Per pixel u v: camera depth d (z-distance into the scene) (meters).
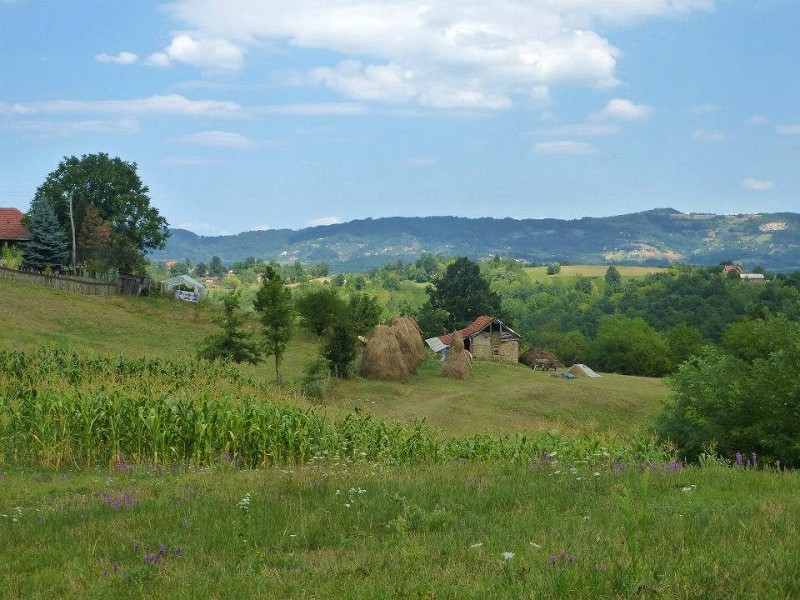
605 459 19.20
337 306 78.25
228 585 7.37
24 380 31.67
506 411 59.47
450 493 12.23
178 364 41.41
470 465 17.55
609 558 7.05
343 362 63.66
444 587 6.60
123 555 9.19
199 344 58.34
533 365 96.50
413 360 72.44
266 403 24.64
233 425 21.42
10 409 22.08
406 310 133.25
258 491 13.49
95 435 21.08
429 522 9.80
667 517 9.27
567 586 6.16
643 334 120.12
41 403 21.38
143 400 22.36
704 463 16.48
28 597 7.67
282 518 10.66
